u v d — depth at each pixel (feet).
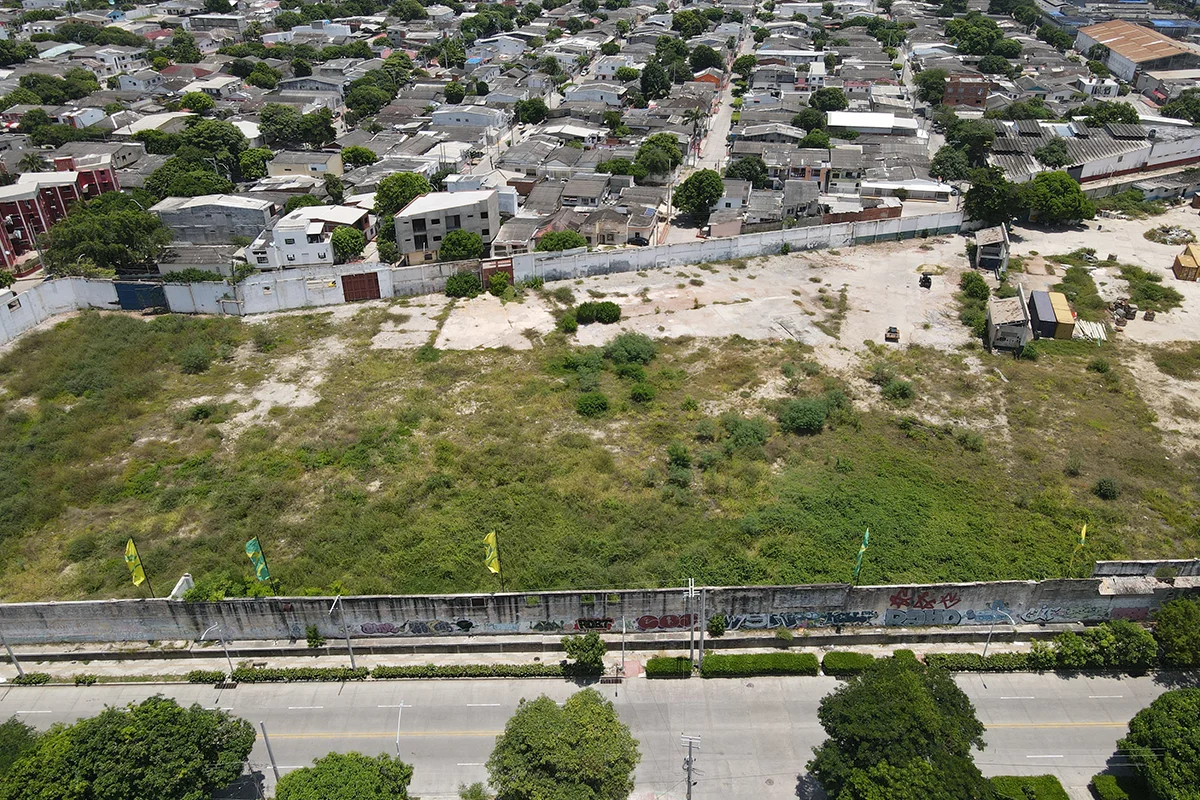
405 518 234.38
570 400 288.71
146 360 315.58
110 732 146.61
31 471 253.85
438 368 308.81
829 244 417.08
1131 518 233.14
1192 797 143.02
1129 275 383.45
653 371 307.58
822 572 212.64
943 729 148.77
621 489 246.27
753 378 301.43
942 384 299.58
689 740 156.15
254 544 190.08
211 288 349.82
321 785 139.95
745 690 185.78
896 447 265.95
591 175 487.61
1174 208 472.03
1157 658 189.16
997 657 188.65
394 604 195.00
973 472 253.44
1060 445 265.75
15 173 479.82
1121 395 292.81
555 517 234.17
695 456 260.21
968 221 432.66
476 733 176.04
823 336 331.57
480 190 422.41
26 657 195.31
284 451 263.70
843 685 182.70
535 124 638.53
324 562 217.77
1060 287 371.35
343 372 308.40
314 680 189.06
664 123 596.70
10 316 326.44
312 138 578.66
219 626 197.57
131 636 199.31
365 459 258.57
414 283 367.86
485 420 277.64
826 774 146.82
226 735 155.02
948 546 221.46
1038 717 177.37
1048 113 606.96
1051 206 430.20
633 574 212.64
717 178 445.37
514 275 373.20
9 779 140.05
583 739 149.28
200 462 258.37
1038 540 224.53
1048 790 157.48
